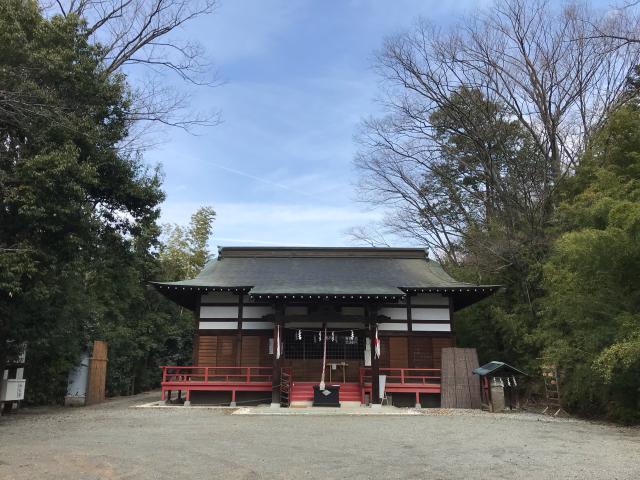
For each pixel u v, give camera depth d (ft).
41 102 43.19
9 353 52.13
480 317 81.00
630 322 42.01
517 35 84.69
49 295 45.93
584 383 51.11
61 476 22.63
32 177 40.70
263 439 34.06
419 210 105.91
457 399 61.87
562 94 83.05
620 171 52.54
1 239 42.83
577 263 46.96
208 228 138.41
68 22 46.44
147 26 66.59
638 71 74.28
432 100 92.73
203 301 68.39
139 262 93.91
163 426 40.91
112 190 51.13
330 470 24.41
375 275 71.26
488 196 92.79
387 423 44.29
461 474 23.81
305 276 69.92
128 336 90.33
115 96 50.06
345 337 66.49
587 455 28.96
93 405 67.15
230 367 63.21
